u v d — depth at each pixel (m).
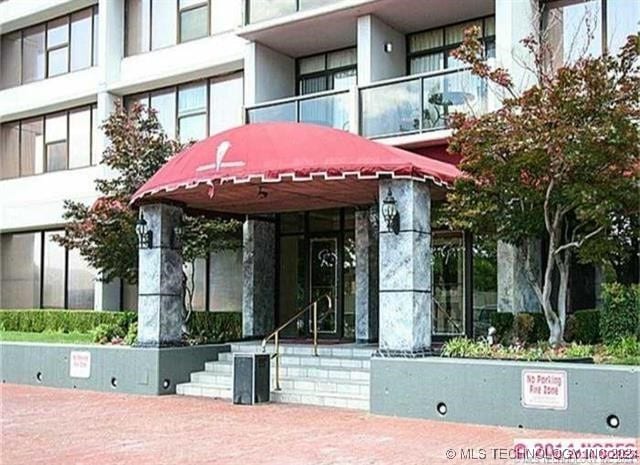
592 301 17.06
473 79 18.02
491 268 18.52
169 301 16.89
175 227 17.11
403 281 13.54
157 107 26.48
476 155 13.52
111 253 20.80
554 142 12.77
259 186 15.29
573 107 12.86
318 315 21.47
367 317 19.69
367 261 19.77
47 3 29.23
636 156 13.05
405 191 13.66
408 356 13.31
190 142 21.30
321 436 11.27
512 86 15.12
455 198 14.24
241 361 14.78
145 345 16.73
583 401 11.38
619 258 15.55
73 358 17.64
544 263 17.03
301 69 23.88
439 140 18.38
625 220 14.50
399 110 19.12
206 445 10.70
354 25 21.27
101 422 12.82
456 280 19.17
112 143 22.00
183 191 15.38
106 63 27.03
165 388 16.27
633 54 13.17
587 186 13.02
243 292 21.42
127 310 27.28
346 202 18.27
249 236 21.17
